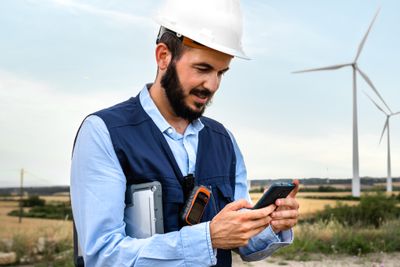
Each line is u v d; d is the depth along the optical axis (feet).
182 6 5.25
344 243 34.68
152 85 5.62
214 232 4.64
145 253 4.64
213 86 5.12
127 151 5.15
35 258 29.53
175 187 5.23
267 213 4.74
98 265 4.83
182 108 5.19
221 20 5.16
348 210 44.27
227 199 5.71
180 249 4.61
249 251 5.97
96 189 4.97
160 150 5.32
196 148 5.67
